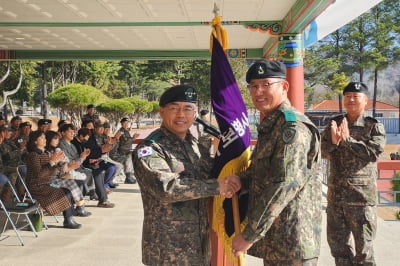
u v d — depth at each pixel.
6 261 5.18
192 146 3.11
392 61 36.91
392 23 36.38
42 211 7.38
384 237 6.27
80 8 7.86
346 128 4.00
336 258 4.31
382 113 44.56
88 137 8.38
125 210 7.93
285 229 2.81
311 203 2.87
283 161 2.65
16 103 39.28
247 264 5.19
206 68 34.38
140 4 7.60
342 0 6.64
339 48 36.66
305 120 2.78
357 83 4.30
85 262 5.18
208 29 10.05
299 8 6.93
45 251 5.56
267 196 2.64
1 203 5.89
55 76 33.66
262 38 11.42
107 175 8.73
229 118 3.15
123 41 11.79
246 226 2.71
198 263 2.92
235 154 3.10
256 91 2.89
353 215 4.17
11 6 7.68
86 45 12.46
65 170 6.68
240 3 7.50
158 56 13.50
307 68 37.12
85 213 7.46
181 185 2.75
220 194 2.82
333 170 4.32
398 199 11.31
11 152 7.73
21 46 12.58
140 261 5.23
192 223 2.93
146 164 2.83
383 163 6.94
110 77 39.22
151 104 34.56
